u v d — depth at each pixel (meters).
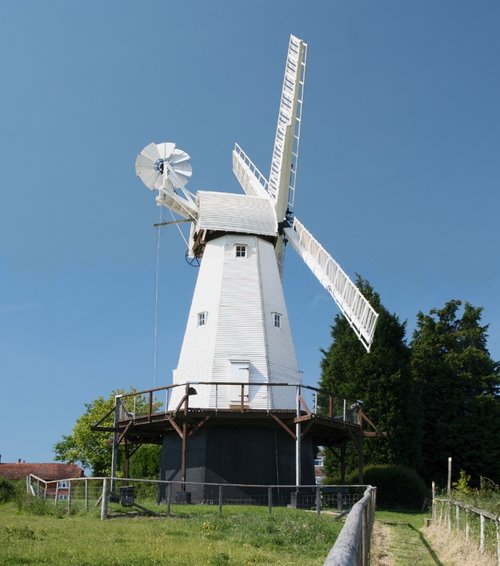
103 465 55.38
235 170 38.38
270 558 11.14
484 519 13.39
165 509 21.38
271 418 25.88
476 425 44.59
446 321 50.19
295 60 32.56
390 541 16.58
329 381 41.97
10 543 11.71
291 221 32.75
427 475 44.28
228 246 30.64
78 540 12.54
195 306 30.34
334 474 40.84
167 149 32.91
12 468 63.75
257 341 28.59
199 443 26.91
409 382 40.22
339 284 29.11
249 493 26.30
